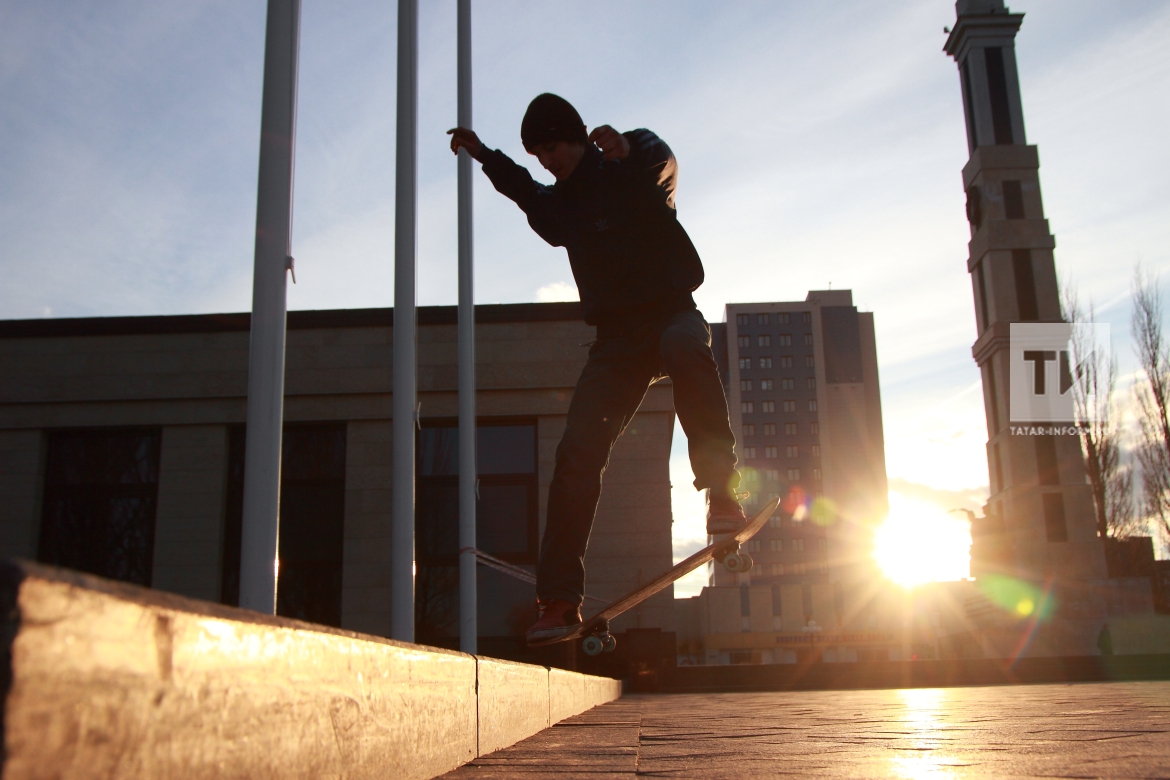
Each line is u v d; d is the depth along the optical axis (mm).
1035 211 34125
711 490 2691
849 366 102688
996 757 1894
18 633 579
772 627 68250
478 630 13711
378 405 14133
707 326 2893
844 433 100875
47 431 14000
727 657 67500
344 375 14195
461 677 2072
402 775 1539
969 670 17438
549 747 2633
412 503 7402
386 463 13930
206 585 13258
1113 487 33938
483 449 14422
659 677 13539
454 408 14281
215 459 13742
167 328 14133
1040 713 3723
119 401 13953
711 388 2703
